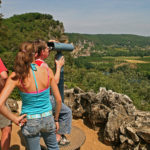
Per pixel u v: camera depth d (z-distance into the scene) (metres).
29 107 1.58
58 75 2.43
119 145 2.89
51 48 2.47
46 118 1.61
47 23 103.12
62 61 2.61
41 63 1.69
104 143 3.07
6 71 2.03
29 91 1.55
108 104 3.51
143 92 39.94
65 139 2.69
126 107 3.27
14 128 3.17
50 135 1.73
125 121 2.99
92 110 3.46
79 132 3.08
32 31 87.38
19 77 1.51
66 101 4.15
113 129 2.96
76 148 2.62
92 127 3.50
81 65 108.06
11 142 2.79
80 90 4.33
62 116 2.54
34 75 1.56
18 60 1.50
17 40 62.25
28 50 1.55
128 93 29.95
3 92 1.49
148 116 3.04
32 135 1.60
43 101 1.61
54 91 1.73
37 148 1.66
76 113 3.81
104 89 3.87
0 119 2.05
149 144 2.63
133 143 2.69
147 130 2.64
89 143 3.04
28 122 1.57
